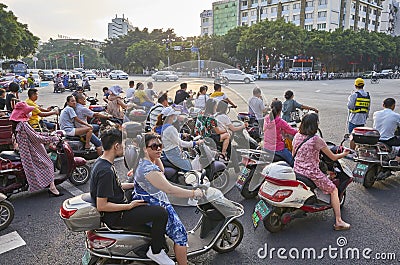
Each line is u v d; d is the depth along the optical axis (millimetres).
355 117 7676
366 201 5152
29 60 114125
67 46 110688
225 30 91250
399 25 93125
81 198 2904
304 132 4312
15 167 4961
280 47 47656
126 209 2830
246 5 84938
